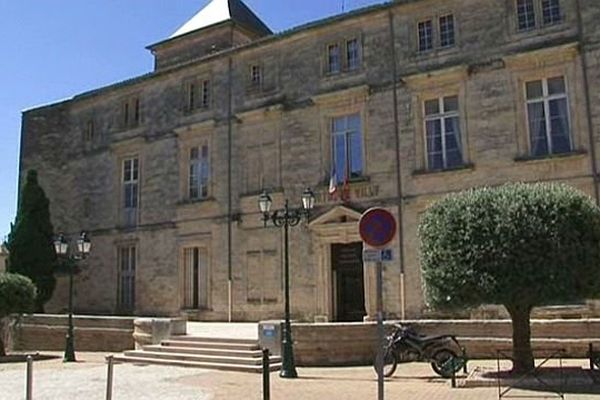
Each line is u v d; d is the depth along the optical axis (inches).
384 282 917.8
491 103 875.4
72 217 1328.7
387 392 509.4
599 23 815.1
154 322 831.1
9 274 926.4
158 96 1234.6
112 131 1300.4
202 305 1114.7
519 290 526.6
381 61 970.1
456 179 885.2
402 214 919.7
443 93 917.2
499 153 861.2
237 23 1322.6
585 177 800.9
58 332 995.9
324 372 650.2
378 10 973.2
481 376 554.9
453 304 551.8
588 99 809.5
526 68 856.9
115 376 653.9
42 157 1396.4
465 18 910.4
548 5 856.3
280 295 1016.2
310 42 1045.8
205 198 1126.4
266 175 1063.0
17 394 547.5
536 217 530.9
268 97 1079.6
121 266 1245.1
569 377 529.3
